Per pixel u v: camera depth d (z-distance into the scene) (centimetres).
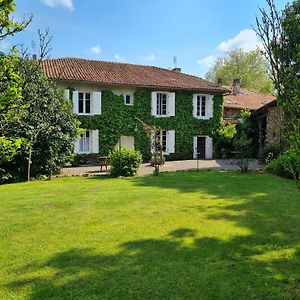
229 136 2391
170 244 521
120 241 536
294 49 393
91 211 743
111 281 396
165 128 2303
